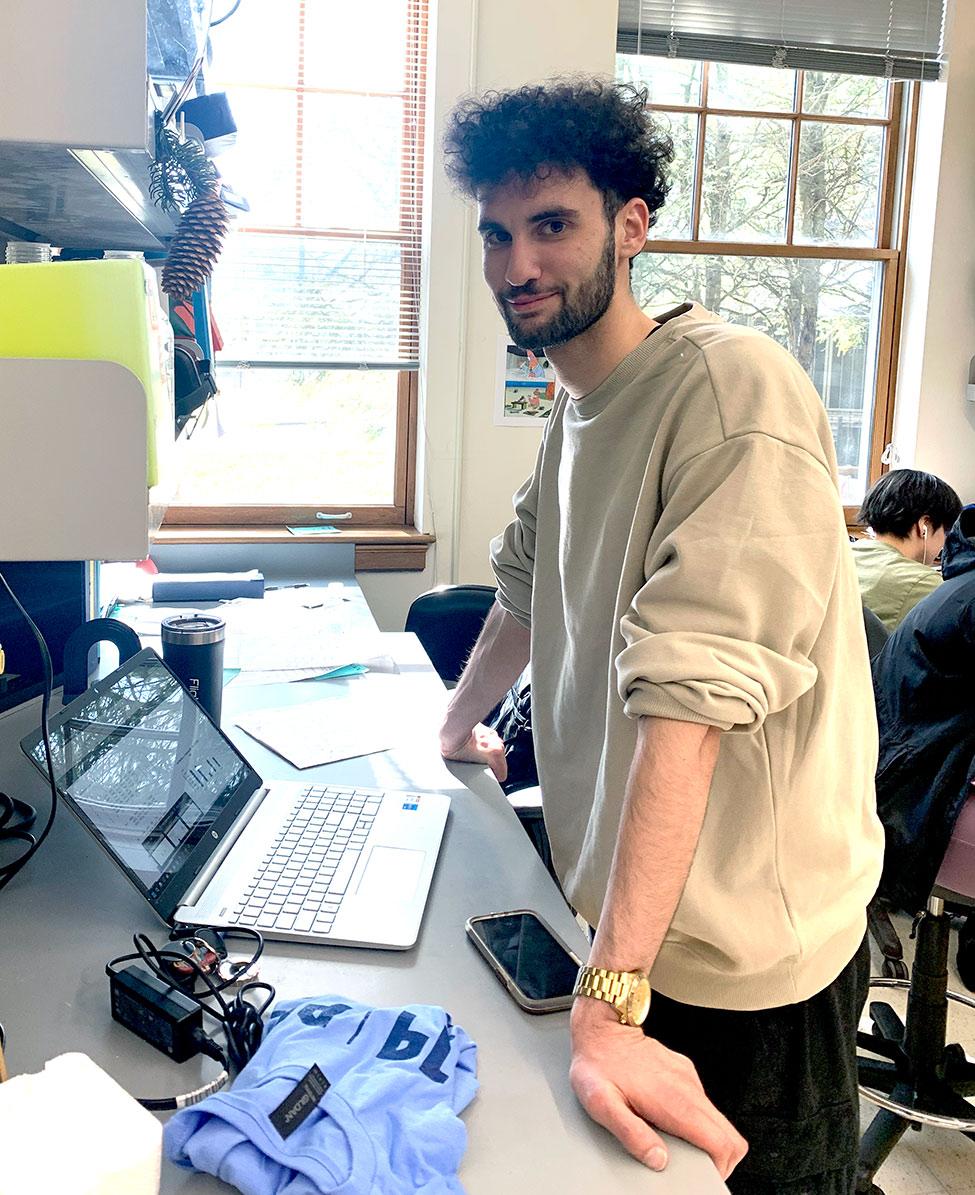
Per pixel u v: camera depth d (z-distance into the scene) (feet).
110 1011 2.77
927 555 8.45
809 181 11.21
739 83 10.91
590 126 2.96
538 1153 2.31
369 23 9.79
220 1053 2.56
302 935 3.09
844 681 3.29
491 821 4.03
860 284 11.50
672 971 3.25
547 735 3.77
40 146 2.39
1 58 2.29
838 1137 3.49
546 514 3.85
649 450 3.13
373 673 6.17
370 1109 2.25
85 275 2.66
